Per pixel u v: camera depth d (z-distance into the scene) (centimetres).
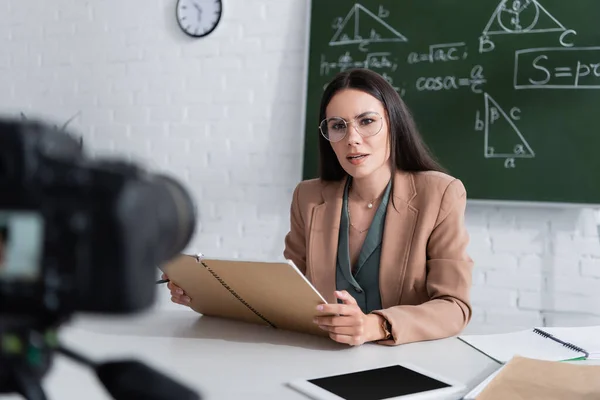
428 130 233
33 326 42
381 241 147
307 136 248
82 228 36
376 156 143
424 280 142
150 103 277
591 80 213
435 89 232
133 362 46
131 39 281
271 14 259
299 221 164
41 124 40
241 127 263
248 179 262
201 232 267
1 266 39
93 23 287
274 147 258
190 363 100
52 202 37
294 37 255
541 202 219
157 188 40
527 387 85
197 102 270
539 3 219
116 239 36
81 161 39
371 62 241
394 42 238
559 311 222
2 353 42
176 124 273
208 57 268
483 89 226
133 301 36
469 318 131
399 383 90
